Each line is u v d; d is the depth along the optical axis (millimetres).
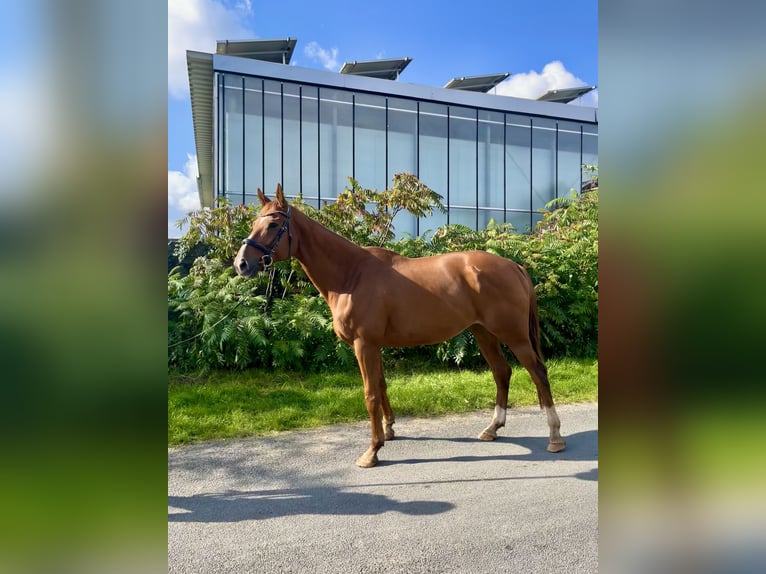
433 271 3754
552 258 7496
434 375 6227
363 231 7473
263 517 2754
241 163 12195
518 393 5312
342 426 4426
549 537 2506
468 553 2363
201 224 7191
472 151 14320
